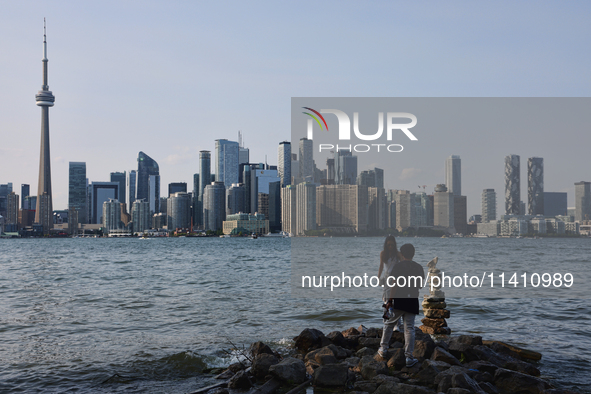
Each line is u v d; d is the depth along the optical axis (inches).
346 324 515.5
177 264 1844.2
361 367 333.4
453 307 599.5
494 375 314.2
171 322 530.9
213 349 406.3
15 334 469.4
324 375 305.9
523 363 331.0
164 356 384.5
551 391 275.7
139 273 1314.0
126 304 668.1
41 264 1876.2
